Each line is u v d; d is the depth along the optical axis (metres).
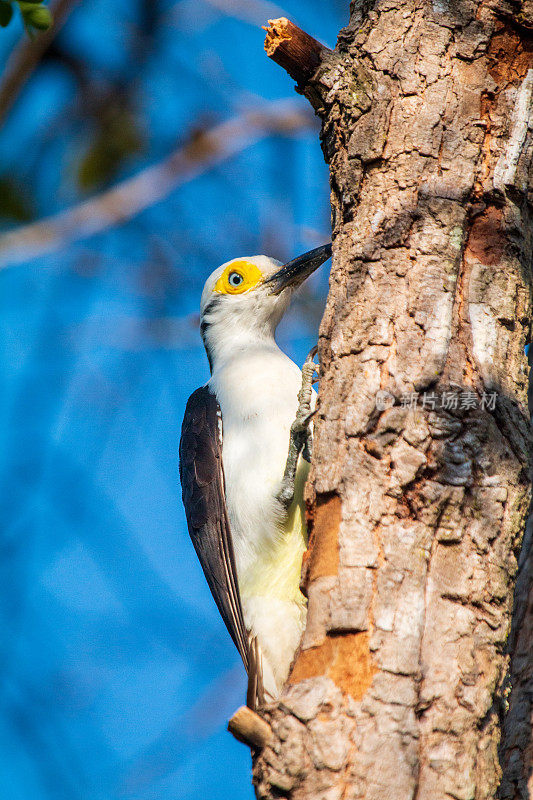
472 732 5.84
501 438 6.55
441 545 6.29
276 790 5.78
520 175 7.19
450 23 7.57
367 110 7.53
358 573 6.24
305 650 6.26
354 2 8.20
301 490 9.13
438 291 6.86
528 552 8.51
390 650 5.95
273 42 7.77
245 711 5.98
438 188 7.12
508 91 7.37
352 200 7.44
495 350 6.76
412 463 6.44
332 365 7.09
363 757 5.68
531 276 7.21
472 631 6.07
